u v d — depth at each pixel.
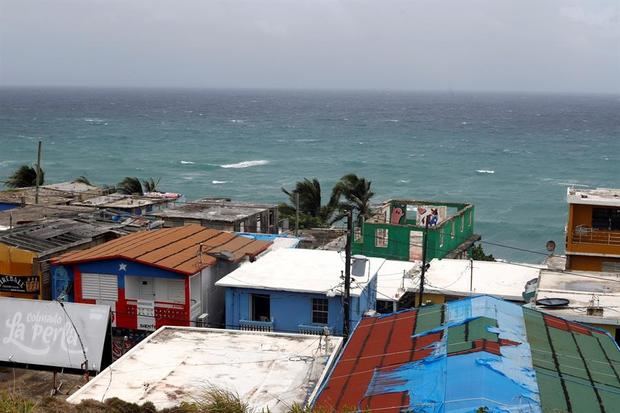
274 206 52.53
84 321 22.84
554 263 41.59
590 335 20.03
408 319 20.89
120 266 30.41
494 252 94.62
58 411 17.34
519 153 198.25
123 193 71.56
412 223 57.19
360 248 48.34
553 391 15.34
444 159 184.00
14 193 58.34
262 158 183.75
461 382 15.42
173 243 34.09
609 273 33.75
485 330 18.52
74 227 37.53
